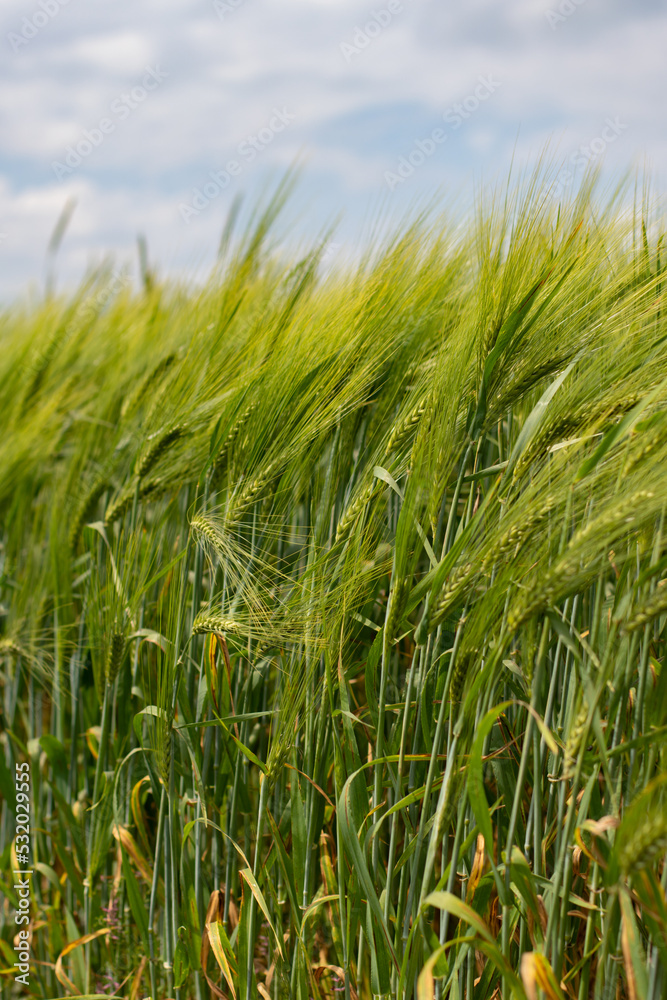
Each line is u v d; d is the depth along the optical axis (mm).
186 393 3033
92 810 2926
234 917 2709
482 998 2027
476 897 2059
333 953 2801
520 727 2248
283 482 2459
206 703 2641
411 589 1982
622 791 2020
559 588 1624
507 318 2010
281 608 2279
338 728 2467
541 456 1949
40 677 3502
